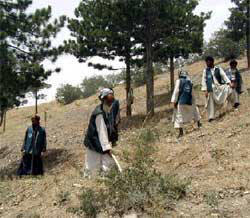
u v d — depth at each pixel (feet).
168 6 59.98
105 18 62.03
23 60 57.52
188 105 35.47
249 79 76.84
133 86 129.18
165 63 70.95
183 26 63.77
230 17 94.79
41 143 40.32
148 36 62.64
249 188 20.42
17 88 55.98
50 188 24.18
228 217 17.93
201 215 18.30
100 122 21.11
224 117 38.14
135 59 68.39
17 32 55.11
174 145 31.71
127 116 68.28
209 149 28.63
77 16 65.31
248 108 39.42
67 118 88.43
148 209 19.07
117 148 28.04
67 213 20.45
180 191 20.38
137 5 59.88
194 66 128.88
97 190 21.38
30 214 21.18
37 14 54.70
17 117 139.44
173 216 18.43
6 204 23.54
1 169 56.85
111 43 64.13
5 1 55.62
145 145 23.48
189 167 25.98
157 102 80.18
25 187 25.41
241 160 25.34
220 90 37.70
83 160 47.52
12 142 73.26
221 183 21.43
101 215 19.43
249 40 94.94
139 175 20.80
